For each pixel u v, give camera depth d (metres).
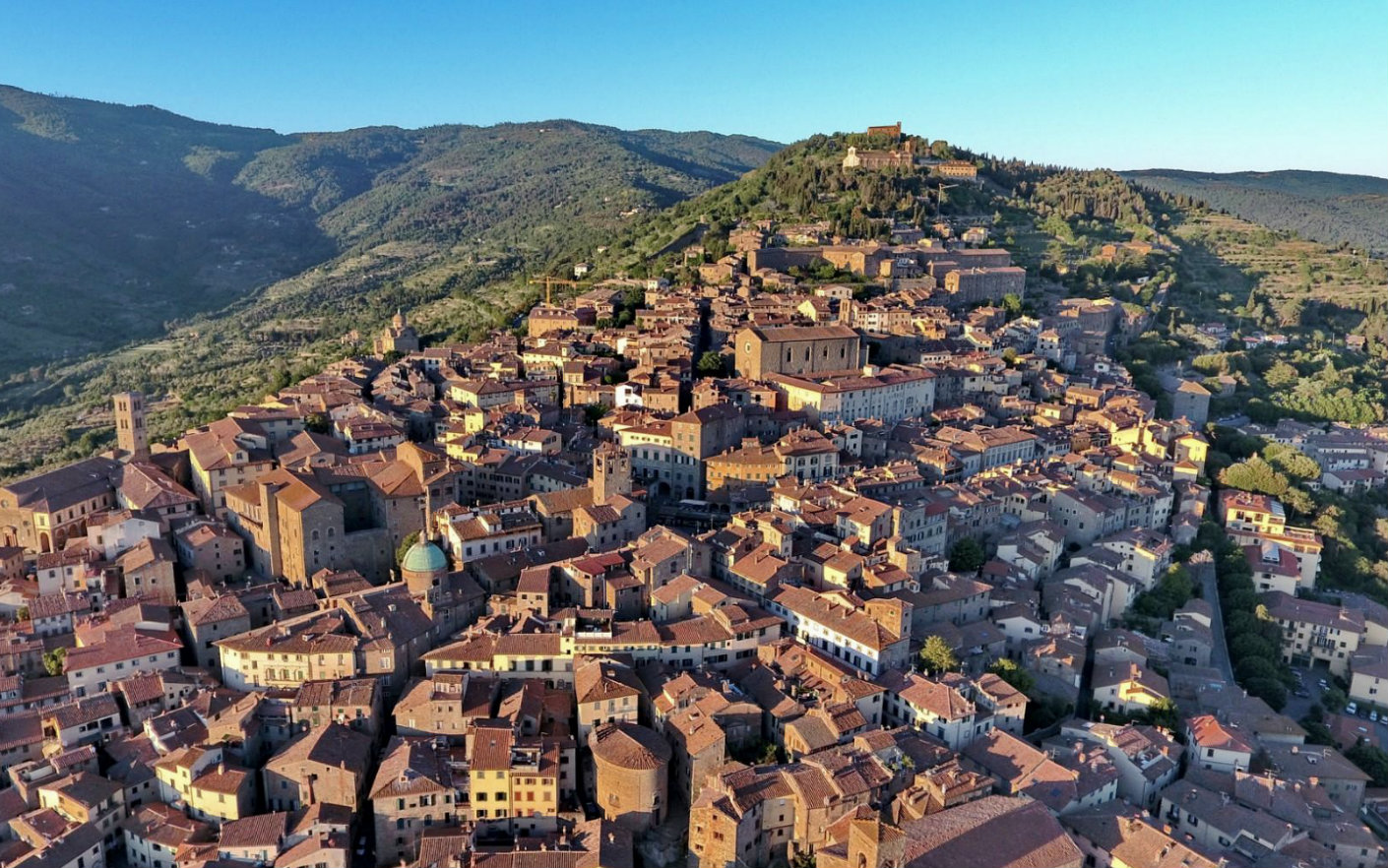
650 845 165.50
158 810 172.62
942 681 197.62
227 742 177.50
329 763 170.00
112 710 188.25
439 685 184.12
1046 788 175.12
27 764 177.75
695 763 171.25
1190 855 161.00
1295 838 177.88
